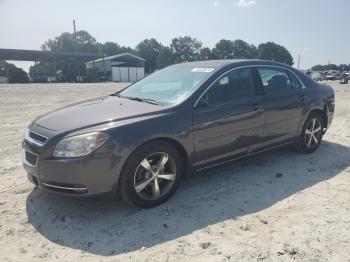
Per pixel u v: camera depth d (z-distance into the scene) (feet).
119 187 12.75
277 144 18.15
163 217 12.85
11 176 16.92
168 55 339.77
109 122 12.74
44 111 40.96
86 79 223.92
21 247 11.02
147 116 13.28
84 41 366.43
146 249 10.88
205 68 16.33
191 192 14.99
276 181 16.28
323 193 14.96
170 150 13.58
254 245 11.03
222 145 15.28
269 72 17.93
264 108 16.79
